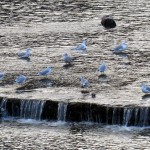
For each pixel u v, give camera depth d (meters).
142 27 62.91
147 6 70.25
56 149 41.59
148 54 55.06
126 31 61.72
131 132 43.94
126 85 48.56
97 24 64.19
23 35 60.97
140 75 50.50
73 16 67.25
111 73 50.88
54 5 71.44
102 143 42.25
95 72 51.16
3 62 53.72
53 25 64.19
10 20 66.25
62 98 46.56
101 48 56.81
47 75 50.59
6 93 47.69
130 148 41.47
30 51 55.47
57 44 58.28
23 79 48.97
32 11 69.44
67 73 51.06
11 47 57.59
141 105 45.16
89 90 47.75
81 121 45.69
